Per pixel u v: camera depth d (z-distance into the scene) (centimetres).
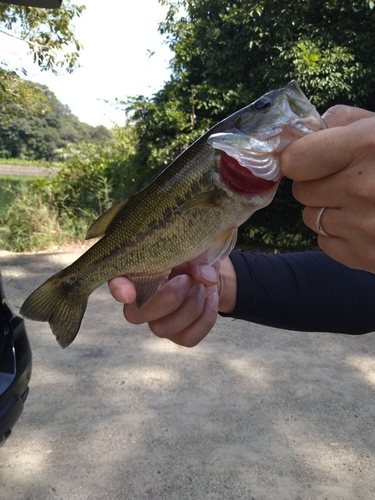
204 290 38
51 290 43
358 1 204
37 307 43
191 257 36
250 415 82
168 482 65
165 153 242
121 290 35
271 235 241
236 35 225
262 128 31
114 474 67
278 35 220
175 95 248
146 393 88
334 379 96
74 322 42
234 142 31
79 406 83
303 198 25
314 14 219
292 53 201
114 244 40
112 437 75
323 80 196
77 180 281
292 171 23
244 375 96
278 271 43
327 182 23
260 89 225
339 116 31
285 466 69
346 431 78
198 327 38
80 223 246
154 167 255
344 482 66
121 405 84
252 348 110
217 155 34
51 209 266
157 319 37
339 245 25
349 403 87
